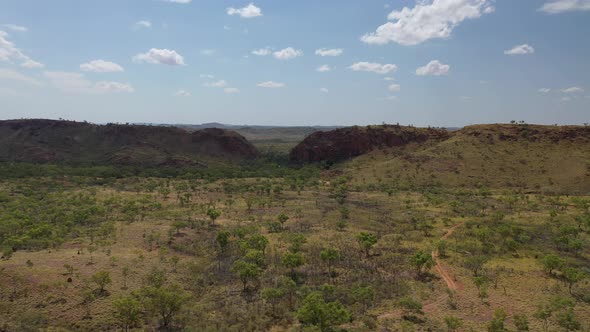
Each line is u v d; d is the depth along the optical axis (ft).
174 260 219.00
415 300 179.22
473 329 152.56
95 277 174.29
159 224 316.60
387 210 391.24
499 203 421.59
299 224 325.42
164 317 157.17
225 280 205.36
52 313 157.69
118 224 314.55
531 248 261.03
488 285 198.29
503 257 243.40
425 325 155.84
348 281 203.41
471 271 217.77
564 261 210.79
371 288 183.21
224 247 251.60
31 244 246.68
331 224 325.83
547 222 327.06
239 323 157.79
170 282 195.42
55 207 369.91
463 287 196.34
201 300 180.04
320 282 202.39
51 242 248.73
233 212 380.17
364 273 213.66
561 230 288.30
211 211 326.24
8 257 212.64
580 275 192.95
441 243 248.11
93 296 168.86
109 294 174.50
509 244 255.50
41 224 286.66
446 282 202.90
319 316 146.30
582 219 320.50
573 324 151.02
